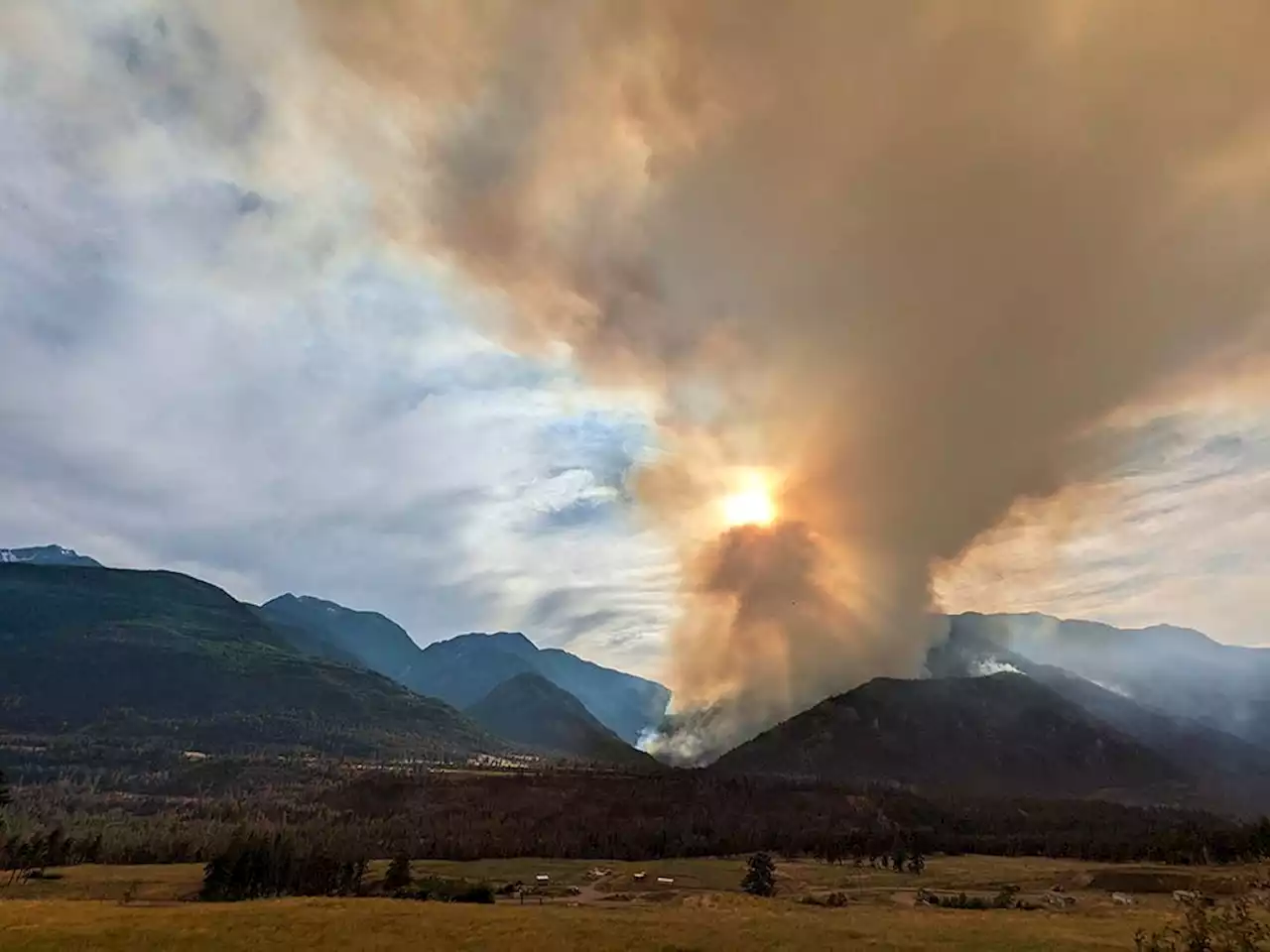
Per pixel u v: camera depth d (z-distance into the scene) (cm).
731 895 12900
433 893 13125
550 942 6059
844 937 6462
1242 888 4806
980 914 9331
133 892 12925
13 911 7700
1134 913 9456
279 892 13200
